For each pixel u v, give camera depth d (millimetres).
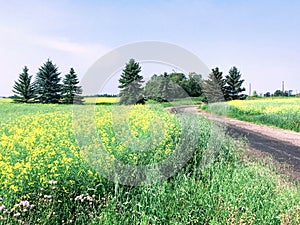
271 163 8609
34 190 4941
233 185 5801
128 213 4848
